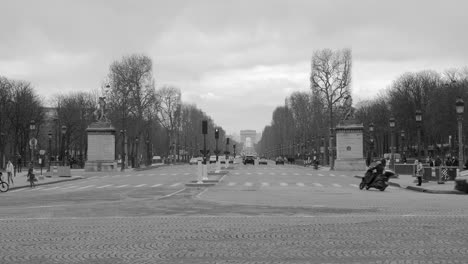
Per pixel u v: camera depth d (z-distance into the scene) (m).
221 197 30.83
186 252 12.70
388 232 15.62
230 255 12.27
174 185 45.31
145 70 101.38
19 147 113.12
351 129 82.75
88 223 18.50
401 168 67.69
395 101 117.31
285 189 39.44
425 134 111.06
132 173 77.12
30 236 15.45
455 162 68.62
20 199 31.20
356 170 82.12
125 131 100.12
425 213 20.92
